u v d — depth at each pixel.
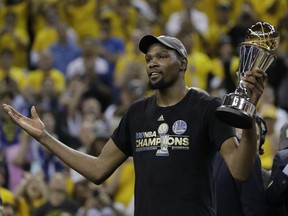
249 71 12.00
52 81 28.67
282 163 13.64
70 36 32.47
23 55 32.88
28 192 22.38
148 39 12.63
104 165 13.16
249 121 11.76
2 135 25.38
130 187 23.52
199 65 29.86
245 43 12.38
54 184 22.20
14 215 22.08
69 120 27.92
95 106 27.83
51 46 31.95
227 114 11.82
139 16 33.16
